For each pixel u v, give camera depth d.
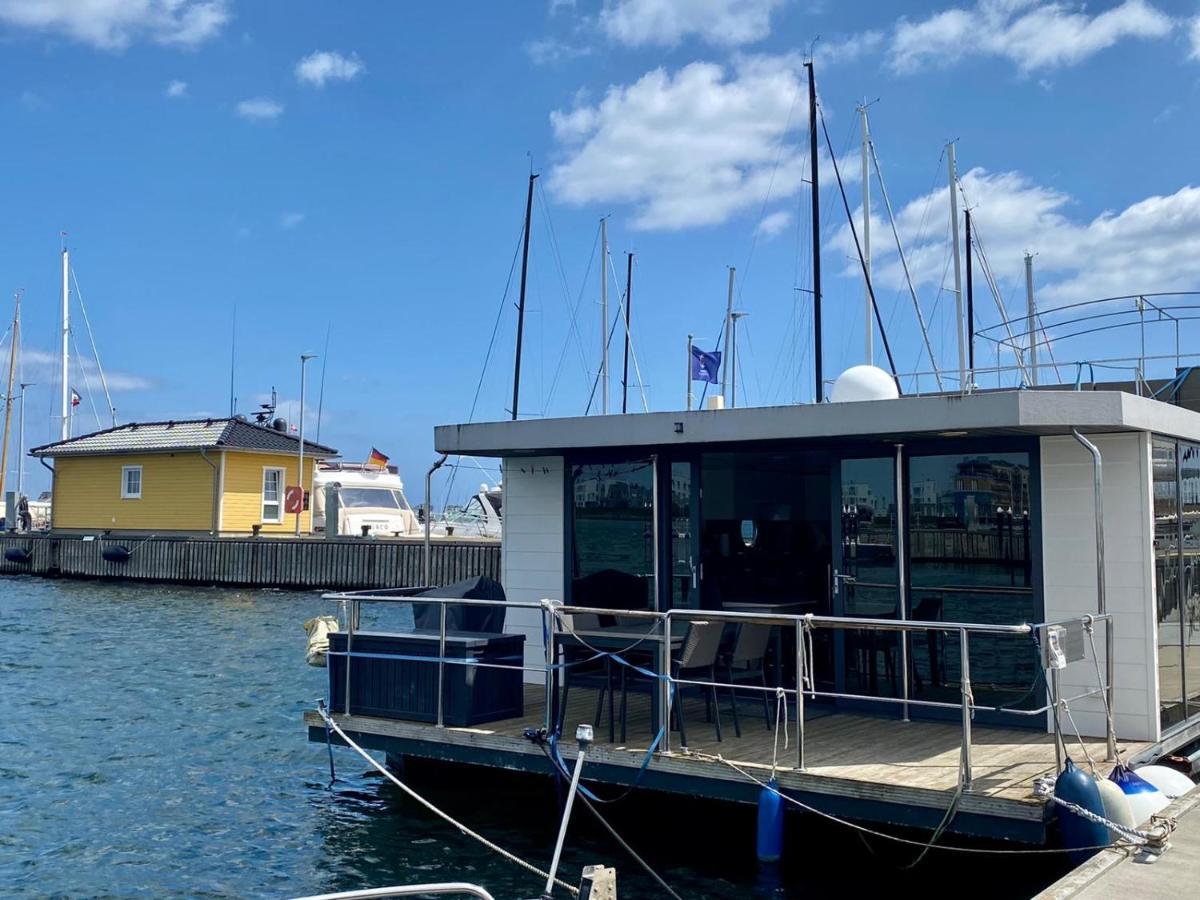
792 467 10.66
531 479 11.09
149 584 35.09
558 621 8.45
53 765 11.62
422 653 8.95
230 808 9.85
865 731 8.53
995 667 8.77
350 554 31.97
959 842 7.71
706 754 7.70
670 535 10.22
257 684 16.77
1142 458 8.30
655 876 7.48
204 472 35.25
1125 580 8.33
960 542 8.99
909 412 8.17
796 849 8.12
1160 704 8.33
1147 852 6.06
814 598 10.56
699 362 18.31
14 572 38.44
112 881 8.09
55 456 38.09
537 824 8.99
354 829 9.10
